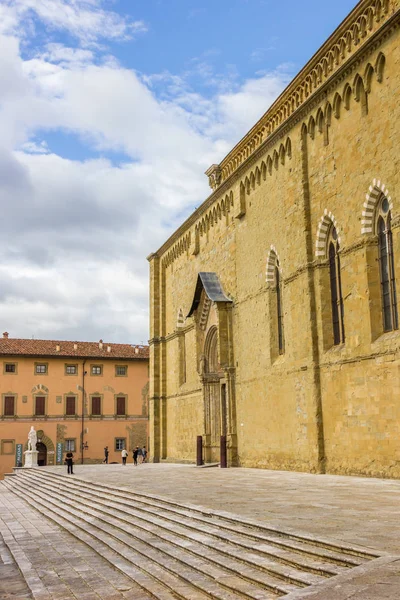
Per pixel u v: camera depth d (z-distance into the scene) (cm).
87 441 9112
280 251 3834
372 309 2902
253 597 1162
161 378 6306
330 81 3222
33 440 6812
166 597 1312
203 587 1295
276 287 4009
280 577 1238
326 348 3294
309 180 3506
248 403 4244
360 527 1462
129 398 9450
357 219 3019
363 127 2994
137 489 2856
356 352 2989
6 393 8850
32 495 4141
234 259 4600
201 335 5234
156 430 6231
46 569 1686
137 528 2095
